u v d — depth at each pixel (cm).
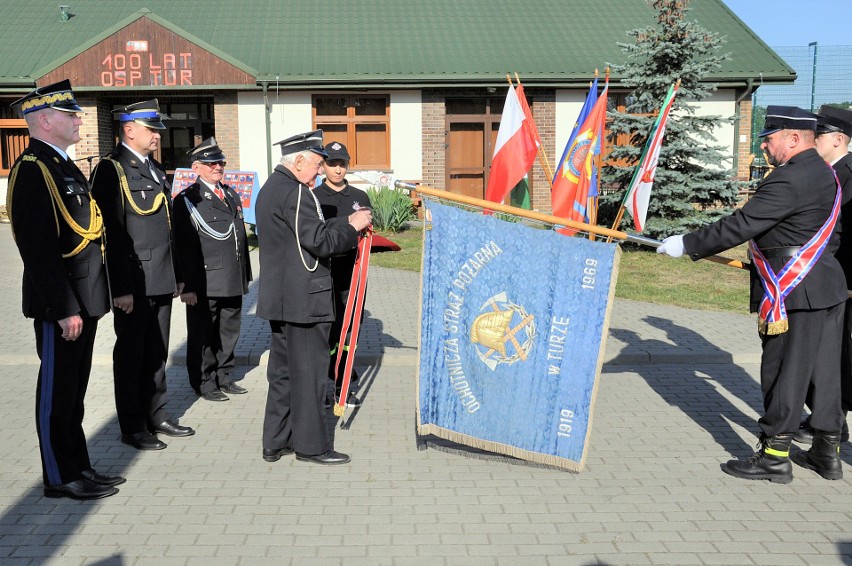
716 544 407
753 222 479
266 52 1909
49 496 460
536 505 454
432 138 1900
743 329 907
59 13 2050
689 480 493
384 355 773
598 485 484
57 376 452
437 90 1883
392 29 2033
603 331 486
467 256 505
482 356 505
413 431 582
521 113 651
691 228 1467
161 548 398
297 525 425
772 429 492
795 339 484
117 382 538
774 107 492
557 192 645
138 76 1800
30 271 433
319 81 1811
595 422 605
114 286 512
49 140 453
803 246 482
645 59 1460
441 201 523
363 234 550
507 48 1961
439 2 2177
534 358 497
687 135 1449
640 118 1436
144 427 547
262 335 870
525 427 500
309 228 491
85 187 467
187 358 662
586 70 1866
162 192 554
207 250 646
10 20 2014
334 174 645
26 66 1844
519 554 395
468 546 403
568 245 491
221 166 663
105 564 382
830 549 402
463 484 484
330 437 568
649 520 435
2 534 412
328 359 519
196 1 2130
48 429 454
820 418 498
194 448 545
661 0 1436
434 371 513
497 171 660
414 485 482
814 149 489
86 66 1795
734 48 1997
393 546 402
